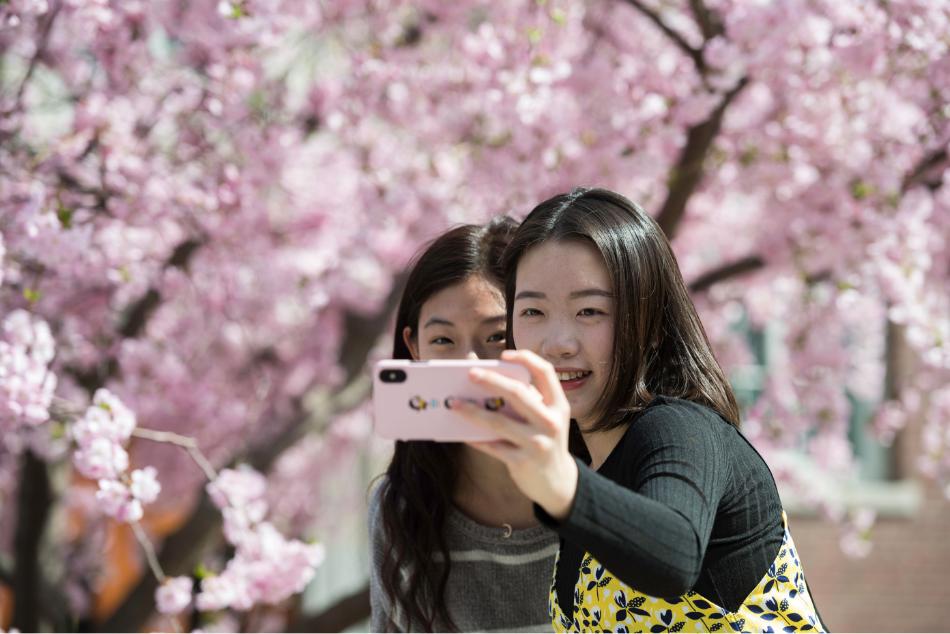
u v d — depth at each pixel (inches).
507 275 99.7
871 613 391.2
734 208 269.9
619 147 200.4
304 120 241.1
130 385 228.1
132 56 194.4
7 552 280.5
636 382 88.8
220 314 253.4
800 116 201.9
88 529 299.7
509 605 122.4
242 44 191.2
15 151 187.8
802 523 392.2
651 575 64.6
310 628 231.8
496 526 123.3
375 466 362.0
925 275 227.8
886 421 292.0
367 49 224.7
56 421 163.9
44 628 244.5
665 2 232.5
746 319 355.6
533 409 65.0
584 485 65.3
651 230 92.4
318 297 236.4
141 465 283.3
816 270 217.3
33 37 201.3
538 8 202.8
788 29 184.4
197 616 237.3
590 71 206.1
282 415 291.6
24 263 181.3
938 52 178.5
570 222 90.1
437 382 71.9
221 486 170.2
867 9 182.4
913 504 389.7
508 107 191.9
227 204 204.7
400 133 247.0
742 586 82.5
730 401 94.3
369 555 131.8
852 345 315.3
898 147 205.3
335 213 253.0
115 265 190.7
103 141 190.2
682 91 203.0
